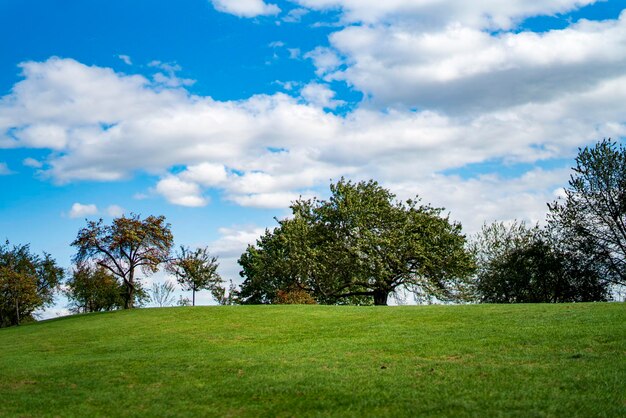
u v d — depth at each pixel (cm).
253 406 1110
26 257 6575
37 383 1502
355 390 1168
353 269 5341
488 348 1574
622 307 2202
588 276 4797
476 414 941
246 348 1984
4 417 1145
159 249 4944
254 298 7156
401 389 1151
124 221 4797
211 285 6306
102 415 1121
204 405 1147
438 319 2380
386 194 5719
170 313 3669
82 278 6388
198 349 2067
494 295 5381
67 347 2541
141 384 1396
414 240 5322
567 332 1700
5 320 6625
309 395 1156
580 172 4888
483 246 5831
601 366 1230
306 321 2756
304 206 5831
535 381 1141
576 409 934
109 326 3278
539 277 5062
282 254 6325
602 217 4759
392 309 3016
